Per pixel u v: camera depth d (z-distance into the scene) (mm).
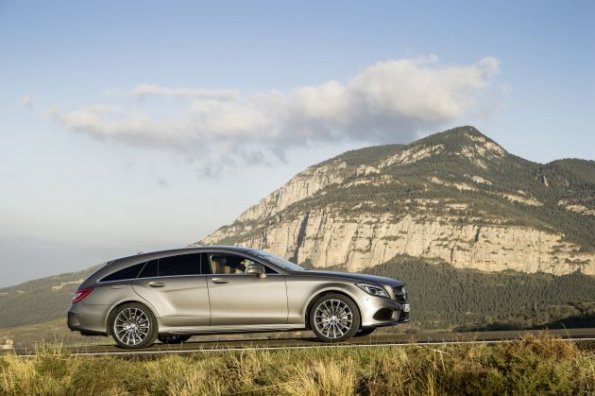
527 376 6617
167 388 8234
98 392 8523
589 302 199125
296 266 12586
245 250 12305
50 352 9836
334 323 11602
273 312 11789
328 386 7156
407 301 12227
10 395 8500
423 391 6840
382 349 9203
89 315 12258
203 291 12000
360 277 11969
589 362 7324
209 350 10672
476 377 6801
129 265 12445
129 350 11805
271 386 7652
